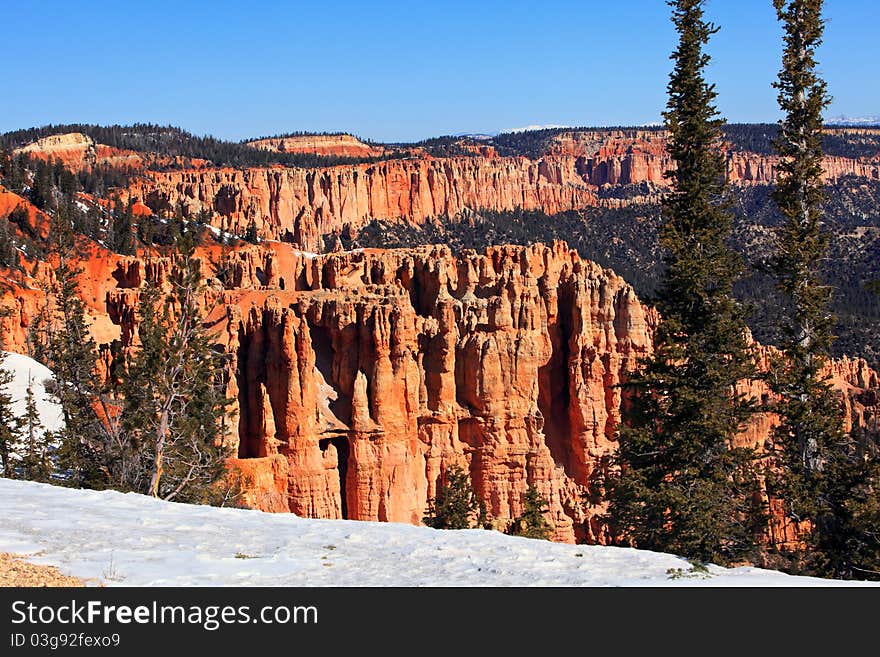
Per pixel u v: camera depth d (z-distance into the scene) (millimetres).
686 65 56812
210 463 58188
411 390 76250
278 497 69000
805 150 53625
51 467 57781
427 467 78312
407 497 75375
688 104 57094
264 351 72438
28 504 30422
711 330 54875
